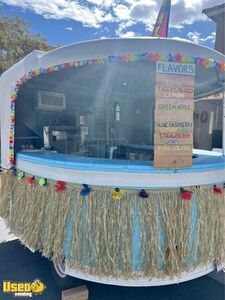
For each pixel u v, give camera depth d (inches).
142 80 160.7
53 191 118.9
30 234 127.0
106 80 165.0
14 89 142.4
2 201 166.1
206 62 101.4
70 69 137.9
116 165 104.8
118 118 215.9
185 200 104.6
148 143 199.2
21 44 783.7
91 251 103.0
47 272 143.2
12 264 151.5
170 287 131.6
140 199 101.5
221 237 115.0
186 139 104.3
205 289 130.2
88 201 105.0
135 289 129.0
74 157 129.0
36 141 182.4
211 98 236.4
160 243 100.7
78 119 203.3
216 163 116.0
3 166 165.8
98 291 127.2
